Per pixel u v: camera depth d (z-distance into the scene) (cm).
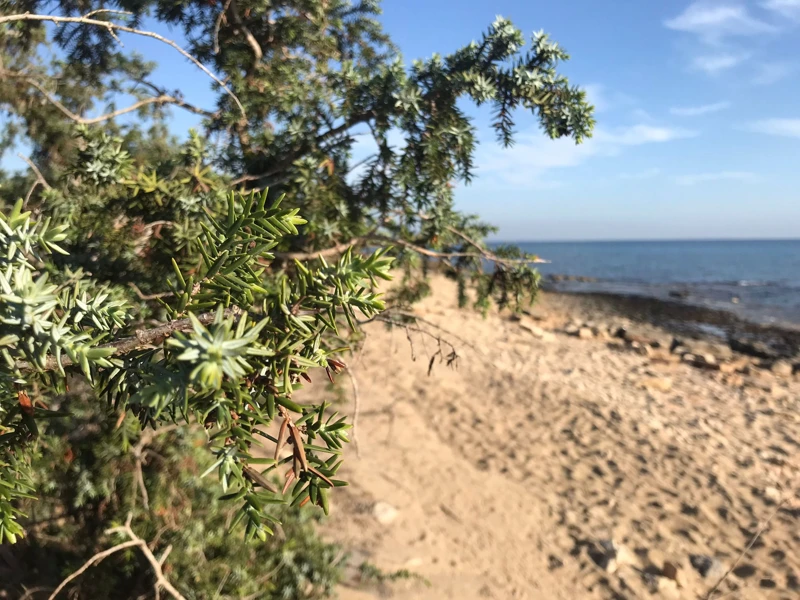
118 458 348
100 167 233
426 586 532
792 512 740
